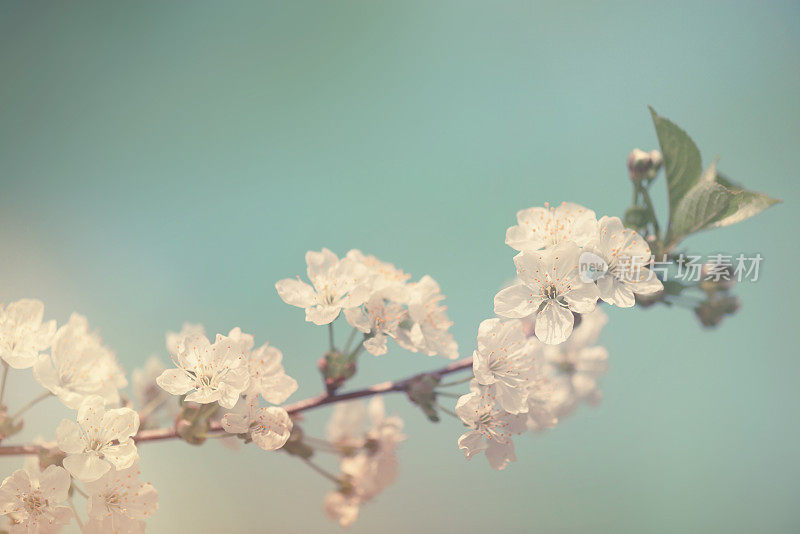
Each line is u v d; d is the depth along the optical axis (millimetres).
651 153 664
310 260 651
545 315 633
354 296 640
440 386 651
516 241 638
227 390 626
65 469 620
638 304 670
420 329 647
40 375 631
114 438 623
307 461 692
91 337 651
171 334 659
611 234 636
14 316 638
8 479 618
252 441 631
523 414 642
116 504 621
